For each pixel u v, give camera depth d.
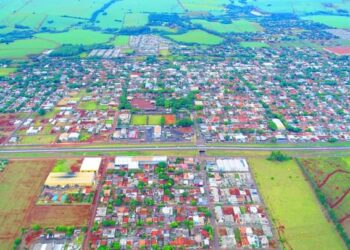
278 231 167.88
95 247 158.50
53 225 169.38
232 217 175.25
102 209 178.75
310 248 159.12
